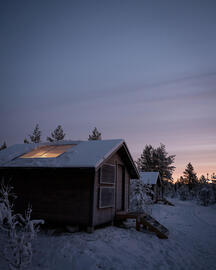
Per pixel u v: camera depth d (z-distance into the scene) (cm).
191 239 1083
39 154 1245
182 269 675
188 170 7188
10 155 1291
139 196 1616
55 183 1069
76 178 1030
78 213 988
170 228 1334
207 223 1695
